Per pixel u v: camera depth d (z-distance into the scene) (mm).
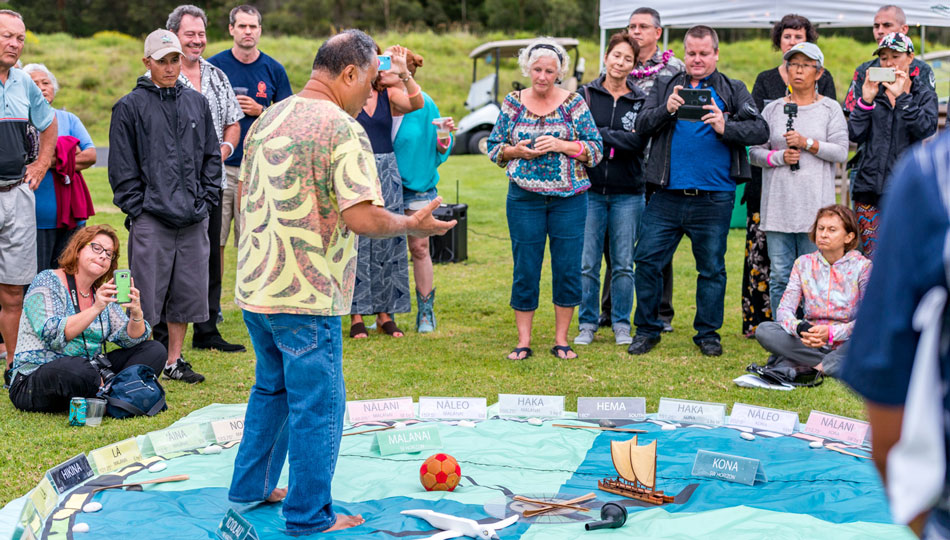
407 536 3393
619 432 4629
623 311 6711
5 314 5574
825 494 3740
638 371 5859
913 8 8484
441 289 8758
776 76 6609
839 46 33719
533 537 3363
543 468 4141
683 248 10930
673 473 4039
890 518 3484
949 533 1478
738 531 3385
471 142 21969
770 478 3955
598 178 6477
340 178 3195
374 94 6402
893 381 1390
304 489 3377
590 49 36844
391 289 6855
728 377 5727
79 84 28906
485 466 4160
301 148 3219
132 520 3543
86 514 3590
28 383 4871
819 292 5613
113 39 35062
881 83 6105
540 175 5832
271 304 3264
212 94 6453
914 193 1377
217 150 5629
